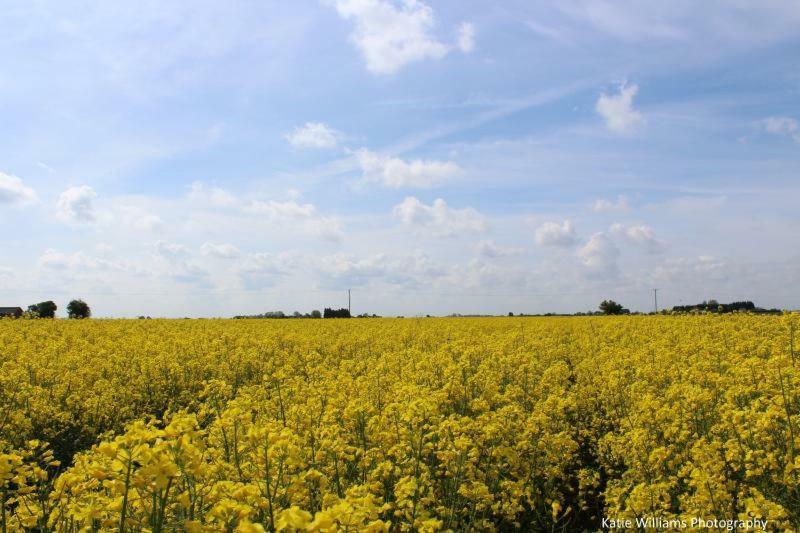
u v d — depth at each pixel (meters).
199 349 17.53
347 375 10.09
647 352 14.04
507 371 12.73
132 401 12.38
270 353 17.80
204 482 4.85
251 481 5.08
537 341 18.36
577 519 7.20
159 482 3.59
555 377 12.36
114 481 3.88
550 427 7.96
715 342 15.09
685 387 8.89
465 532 5.82
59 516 4.74
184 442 3.82
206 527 3.87
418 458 6.03
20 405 10.68
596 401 11.36
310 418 7.31
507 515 6.30
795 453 6.71
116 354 15.69
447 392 8.88
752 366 9.09
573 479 8.09
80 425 10.88
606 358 14.74
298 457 4.52
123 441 3.70
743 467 6.80
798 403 8.26
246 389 10.45
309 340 20.72
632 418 8.74
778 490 6.39
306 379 13.34
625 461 7.71
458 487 6.14
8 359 14.95
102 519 4.23
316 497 5.23
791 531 5.04
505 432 7.02
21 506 4.97
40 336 20.00
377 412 7.62
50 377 13.12
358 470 6.71
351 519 3.38
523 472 7.14
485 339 19.81
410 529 5.16
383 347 20.03
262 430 4.55
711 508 5.62
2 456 4.58
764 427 6.77
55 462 5.42
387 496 6.20
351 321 35.91
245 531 3.16
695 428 8.24
